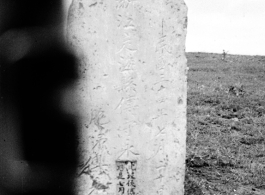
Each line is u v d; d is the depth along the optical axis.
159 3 2.96
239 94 9.17
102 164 3.06
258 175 4.38
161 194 3.16
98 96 2.98
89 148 3.03
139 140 3.07
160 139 3.10
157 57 3.01
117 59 2.97
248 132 6.14
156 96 3.05
